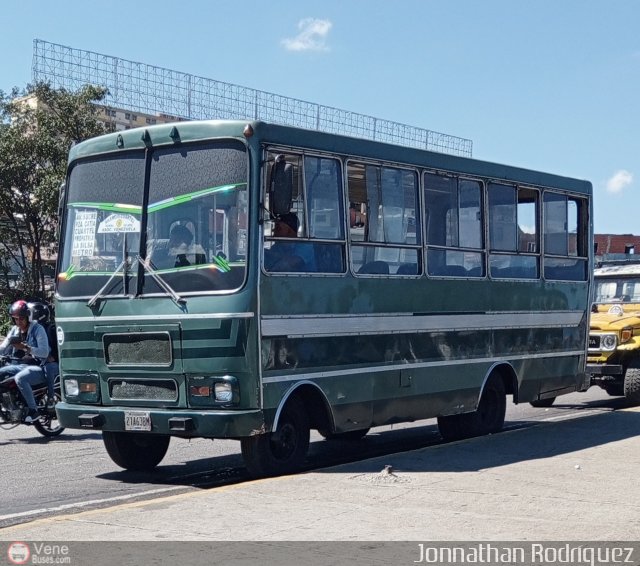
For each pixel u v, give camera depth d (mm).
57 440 13070
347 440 13195
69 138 35250
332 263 9977
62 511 8383
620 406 17844
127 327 9492
